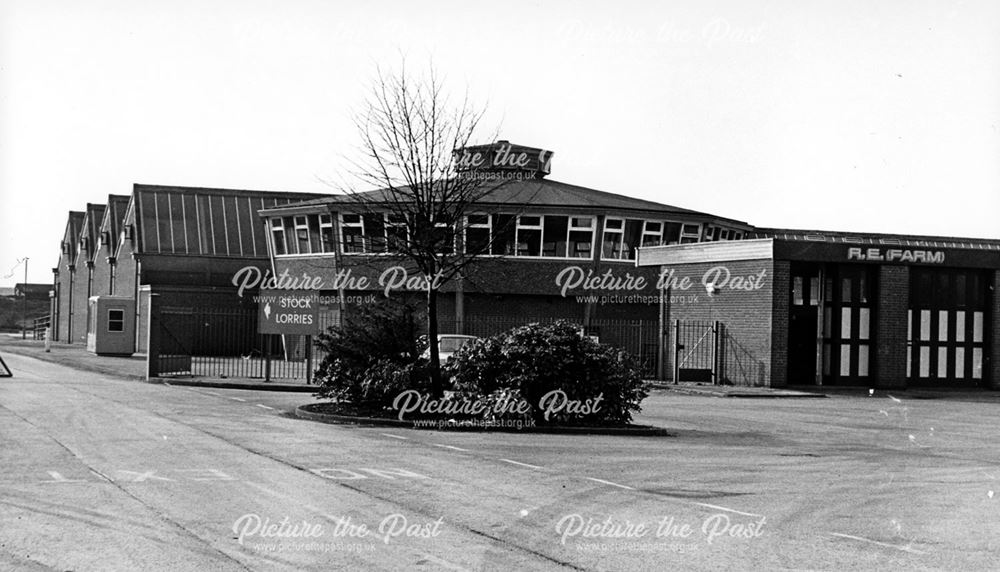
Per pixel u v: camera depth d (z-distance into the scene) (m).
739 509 10.97
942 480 13.98
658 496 11.66
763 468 14.63
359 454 14.62
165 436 15.99
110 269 62.50
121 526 9.05
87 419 18.23
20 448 14.10
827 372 34.84
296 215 47.56
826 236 47.75
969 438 20.47
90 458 13.26
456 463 13.98
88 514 9.55
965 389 35.84
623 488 12.18
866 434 20.66
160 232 55.03
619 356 20.27
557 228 43.56
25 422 17.47
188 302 52.59
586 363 19.80
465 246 29.97
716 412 25.36
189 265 54.16
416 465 13.62
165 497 10.52
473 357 20.14
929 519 10.74
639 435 19.22
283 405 23.41
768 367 33.81
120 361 43.91
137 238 54.44
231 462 13.28
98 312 49.97
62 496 10.45
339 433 17.70
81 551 8.10
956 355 36.03
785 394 31.92
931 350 35.75
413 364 20.70
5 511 9.65
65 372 34.50
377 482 11.96
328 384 21.44
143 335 53.25
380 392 20.50
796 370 34.72
